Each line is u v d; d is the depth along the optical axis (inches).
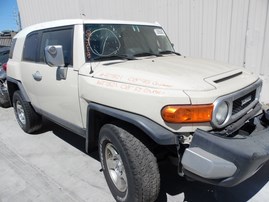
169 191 123.6
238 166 86.7
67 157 159.5
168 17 261.4
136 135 101.6
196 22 243.4
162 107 92.4
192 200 117.6
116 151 110.3
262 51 212.8
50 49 124.0
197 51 250.1
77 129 135.5
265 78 215.8
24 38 178.5
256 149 89.5
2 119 237.3
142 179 99.2
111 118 113.9
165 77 99.9
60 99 140.0
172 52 163.5
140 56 140.3
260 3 205.0
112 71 112.7
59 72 135.3
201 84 96.7
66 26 138.3
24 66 173.2
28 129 191.3
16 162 156.5
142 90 97.1
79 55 125.5
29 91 173.8
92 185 131.4
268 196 118.3
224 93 96.0
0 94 267.0
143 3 276.1
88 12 337.4
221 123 96.1
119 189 114.1
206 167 86.4
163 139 92.2
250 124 113.3
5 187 132.6
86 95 118.1
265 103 219.0
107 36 135.7
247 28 216.1
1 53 279.4
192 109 90.7
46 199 122.1
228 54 231.8
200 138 90.1
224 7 223.6
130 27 149.2
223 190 123.3
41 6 423.8
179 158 97.1
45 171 145.3
